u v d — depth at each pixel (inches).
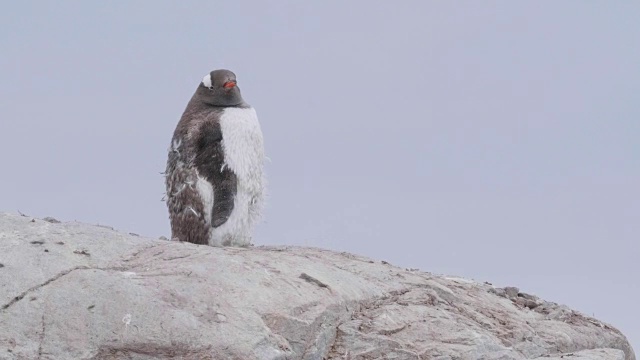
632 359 737.6
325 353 546.9
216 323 503.2
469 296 670.5
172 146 679.1
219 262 556.1
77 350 489.1
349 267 642.8
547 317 689.6
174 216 672.4
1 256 533.3
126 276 522.3
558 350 636.7
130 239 583.2
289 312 531.8
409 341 566.6
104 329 494.3
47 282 516.7
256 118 681.0
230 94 685.3
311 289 564.1
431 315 592.7
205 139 663.1
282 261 595.5
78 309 500.7
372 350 552.4
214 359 490.0
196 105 687.1
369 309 590.6
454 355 558.9
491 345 577.3
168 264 549.0
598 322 721.0
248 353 494.3
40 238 556.7
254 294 533.3
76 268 531.8
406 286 636.1
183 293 516.4
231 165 660.1
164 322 496.4
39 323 496.7
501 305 675.4
